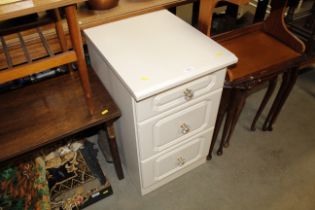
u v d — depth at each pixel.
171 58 0.94
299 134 1.54
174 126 1.04
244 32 1.34
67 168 1.24
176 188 1.30
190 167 1.35
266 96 1.39
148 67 0.90
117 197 1.26
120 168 1.28
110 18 1.13
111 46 1.00
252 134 1.54
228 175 1.35
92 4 1.14
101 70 1.11
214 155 1.44
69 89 1.10
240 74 1.12
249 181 1.32
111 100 1.05
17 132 0.93
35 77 1.19
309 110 1.68
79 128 0.95
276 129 1.57
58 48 1.08
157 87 0.82
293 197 1.26
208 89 1.01
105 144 1.37
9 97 1.06
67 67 1.20
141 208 1.22
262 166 1.39
